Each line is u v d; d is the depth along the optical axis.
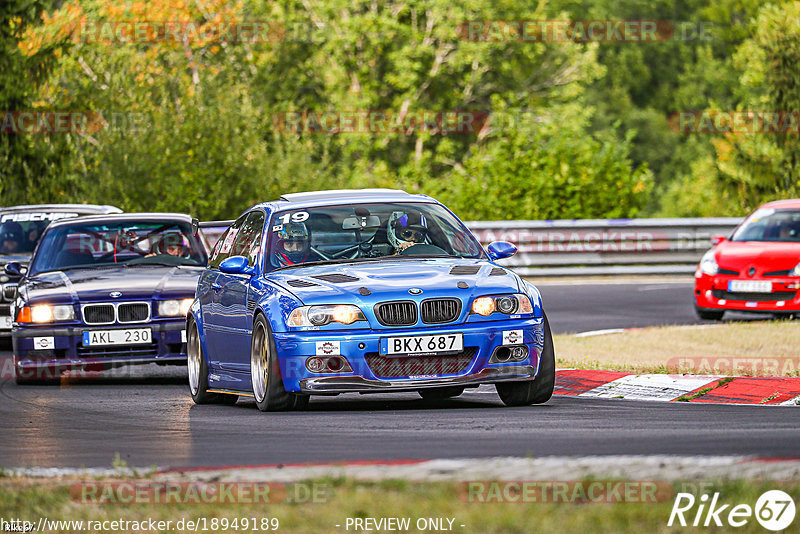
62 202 99.62
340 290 31.39
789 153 128.00
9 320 54.59
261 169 102.88
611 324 58.81
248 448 26.31
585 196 103.25
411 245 34.66
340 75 160.12
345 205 35.91
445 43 164.62
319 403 35.03
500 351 31.33
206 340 37.22
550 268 87.88
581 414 30.50
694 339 49.62
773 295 58.06
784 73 128.25
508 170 104.56
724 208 131.25
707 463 21.77
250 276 34.34
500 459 22.56
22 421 33.62
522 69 169.88
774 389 35.00
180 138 100.50
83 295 42.91
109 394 40.28
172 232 47.78
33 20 102.56
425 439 26.48
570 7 191.00
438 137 165.62
